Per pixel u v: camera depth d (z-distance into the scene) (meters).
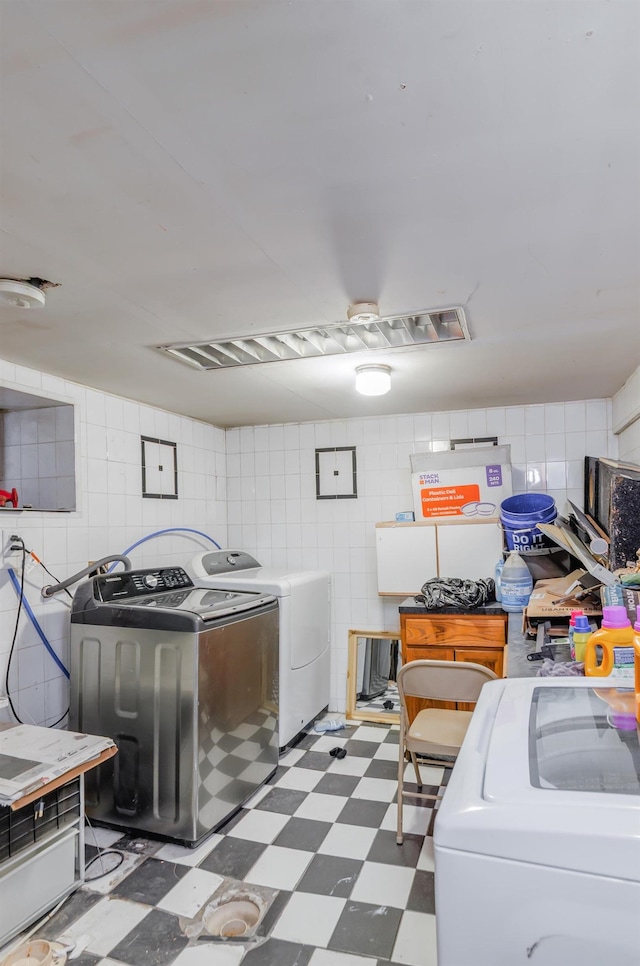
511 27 0.82
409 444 3.92
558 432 3.63
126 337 2.18
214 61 0.87
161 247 1.47
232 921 1.85
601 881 0.71
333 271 1.64
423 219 1.36
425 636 3.13
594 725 1.05
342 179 1.19
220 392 3.12
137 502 3.32
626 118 1.02
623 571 2.17
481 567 3.41
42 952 1.72
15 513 2.51
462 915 0.77
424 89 0.94
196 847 2.28
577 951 0.72
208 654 2.38
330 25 0.81
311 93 0.94
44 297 1.76
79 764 1.96
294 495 4.16
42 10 0.77
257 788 2.77
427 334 2.26
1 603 2.43
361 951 1.71
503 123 1.02
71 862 1.98
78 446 2.88
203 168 1.14
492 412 3.76
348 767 3.03
